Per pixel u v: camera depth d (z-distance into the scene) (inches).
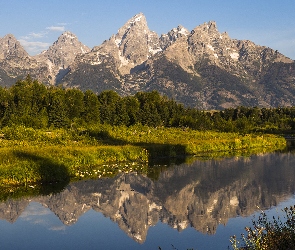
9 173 1379.2
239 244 817.5
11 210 1123.9
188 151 2423.7
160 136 3014.3
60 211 1123.9
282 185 1425.9
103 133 2797.7
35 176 1422.2
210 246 828.0
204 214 1087.0
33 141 2224.4
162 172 1716.3
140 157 2070.6
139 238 894.4
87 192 1339.8
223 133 3457.2
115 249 828.6
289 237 552.1
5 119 3403.1
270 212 1064.2
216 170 1765.5
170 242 865.5
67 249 829.2
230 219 1027.9
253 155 2337.6
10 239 898.1
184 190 1381.6
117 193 1339.8
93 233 942.4
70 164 1670.8
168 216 1082.1
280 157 2225.6
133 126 3713.1
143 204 1206.9
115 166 1823.3
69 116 4131.4
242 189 1376.7
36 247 845.2
